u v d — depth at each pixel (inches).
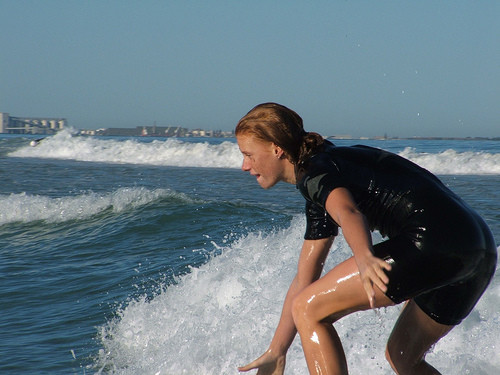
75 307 499.2
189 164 2431.1
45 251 770.2
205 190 1325.0
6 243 845.2
